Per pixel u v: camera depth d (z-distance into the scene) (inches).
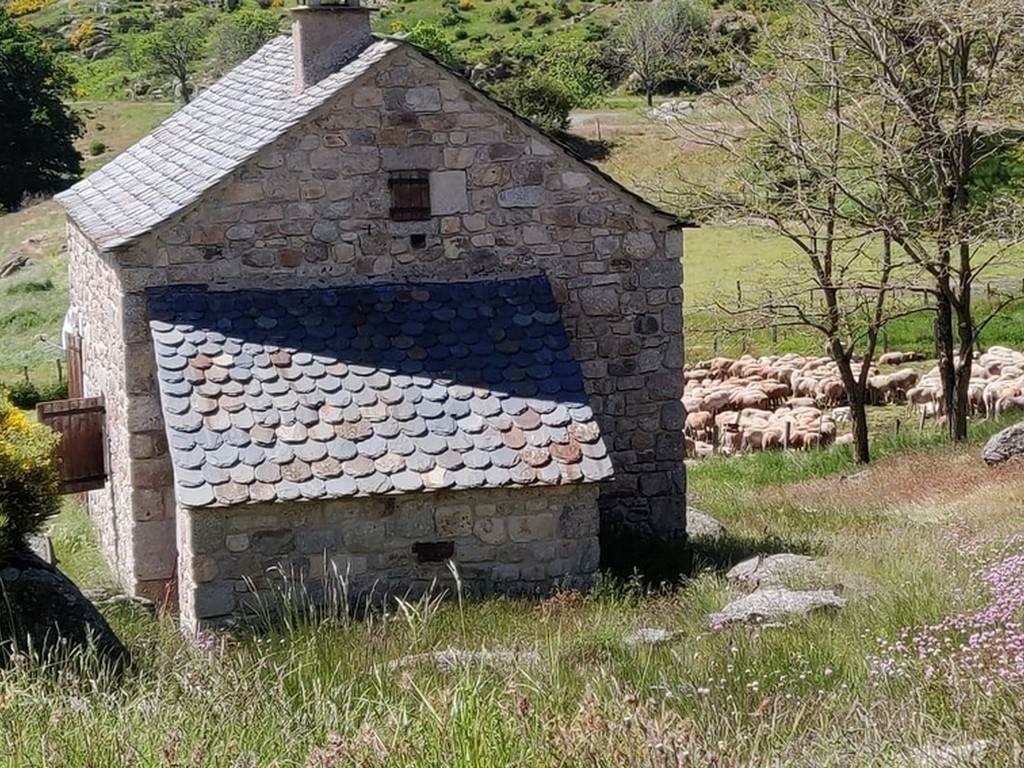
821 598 619.5
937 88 1155.3
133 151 1096.2
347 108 860.0
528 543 790.5
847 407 1567.4
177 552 819.4
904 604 560.4
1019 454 1074.1
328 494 744.3
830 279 1234.0
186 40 4793.3
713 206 1218.0
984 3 1160.8
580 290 919.0
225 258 847.7
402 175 875.4
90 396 1016.9
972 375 1579.7
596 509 798.5
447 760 294.8
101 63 5024.6
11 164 3673.7
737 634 541.3
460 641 582.9
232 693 370.3
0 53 3686.0
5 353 1987.0
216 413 770.2
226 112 997.8
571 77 3627.0
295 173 854.5
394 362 819.4
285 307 839.7
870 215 1210.0
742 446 1451.8
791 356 1754.4
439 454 775.1
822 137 1256.2
